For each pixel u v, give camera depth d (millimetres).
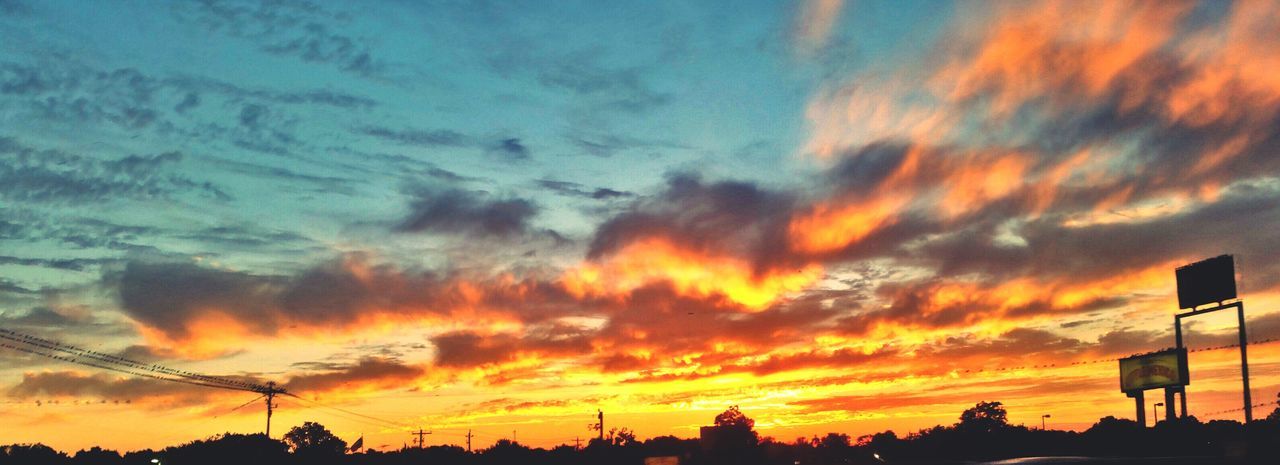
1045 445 41719
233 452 120062
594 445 123188
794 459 82812
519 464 121562
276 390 93812
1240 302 59531
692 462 104812
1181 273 64500
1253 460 17656
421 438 128875
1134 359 67438
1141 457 18562
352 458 121000
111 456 117562
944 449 41375
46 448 110625
